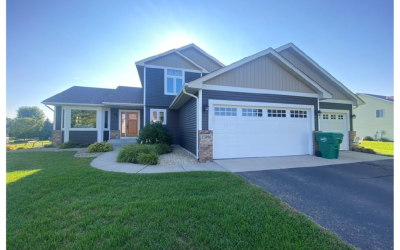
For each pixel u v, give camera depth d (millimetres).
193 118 7852
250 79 7602
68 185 3867
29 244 1963
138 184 3984
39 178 4355
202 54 14086
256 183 4305
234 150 7371
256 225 2377
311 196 3549
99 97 13117
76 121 11969
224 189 3723
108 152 8945
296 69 8094
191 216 2578
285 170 5559
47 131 21062
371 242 2137
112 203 2957
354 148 10383
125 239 2051
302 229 2318
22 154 8297
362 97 23016
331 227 2459
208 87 7016
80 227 2291
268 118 7879
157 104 11914
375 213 2873
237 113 7445
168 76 12125
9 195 3328
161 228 2271
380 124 21047
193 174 4855
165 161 6781
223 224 2379
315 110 8570
